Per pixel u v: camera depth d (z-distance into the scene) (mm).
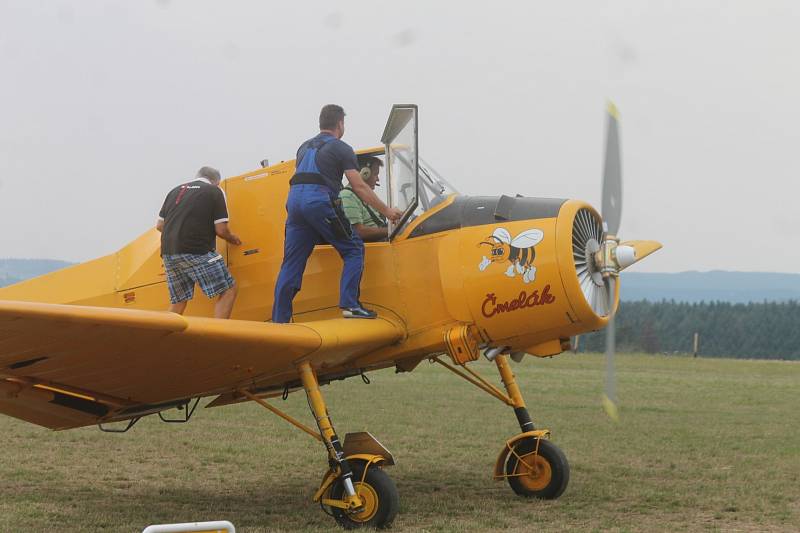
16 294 12984
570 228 10602
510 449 11602
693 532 9461
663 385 27234
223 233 11320
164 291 12062
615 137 11367
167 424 17688
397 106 10797
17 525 9859
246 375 10305
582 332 11031
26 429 16703
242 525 9906
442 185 11688
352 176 10727
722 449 15203
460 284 10828
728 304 132125
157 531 6371
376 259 11250
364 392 23531
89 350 8727
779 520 10047
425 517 10305
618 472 13141
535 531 9492
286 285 10828
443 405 20953
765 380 29953
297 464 13898
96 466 13523
